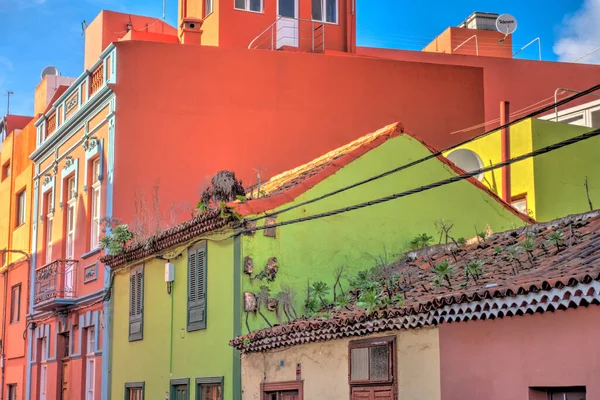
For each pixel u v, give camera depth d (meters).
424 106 26.38
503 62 31.30
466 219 17.64
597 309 9.71
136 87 23.44
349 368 13.38
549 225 14.47
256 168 24.08
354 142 18.95
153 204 22.92
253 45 27.56
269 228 15.87
